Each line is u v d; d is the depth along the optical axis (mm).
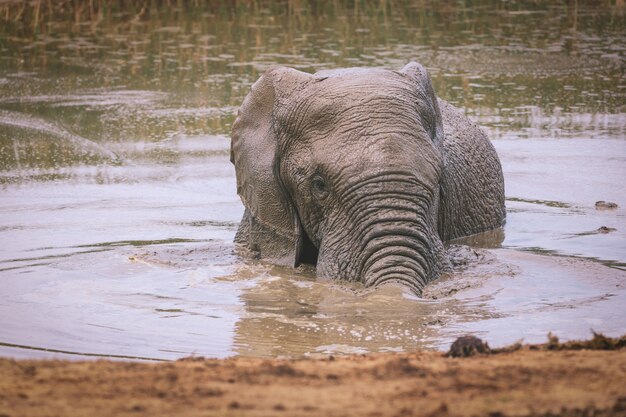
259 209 14148
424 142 13062
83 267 13594
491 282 12617
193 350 10141
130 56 30016
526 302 11773
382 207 12547
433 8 36875
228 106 24641
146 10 36125
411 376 7465
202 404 6727
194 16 35375
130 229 15727
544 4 37969
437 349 9977
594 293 12203
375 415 6465
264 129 14297
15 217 16422
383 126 12969
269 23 34219
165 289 12562
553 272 13219
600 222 16328
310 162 13273
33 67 28969
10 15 35125
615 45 31516
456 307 11531
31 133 22531
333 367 7812
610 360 7824
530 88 26453
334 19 34875
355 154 12883
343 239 12805
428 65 28594
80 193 17984
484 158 16578
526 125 22984
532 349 8500
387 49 30203
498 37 32438
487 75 27703
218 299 12141
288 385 7242
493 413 6469
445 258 13016
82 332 10820
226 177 19141
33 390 7098
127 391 7070
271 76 14375
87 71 28406
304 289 12461
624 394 6891
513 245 15039
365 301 11688
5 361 8000
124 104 24969
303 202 13461
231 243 14938
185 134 22438
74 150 21172
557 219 16562
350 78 13648
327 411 6570
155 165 19953
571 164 19938
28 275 13203
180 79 27297
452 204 15180
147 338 10586
